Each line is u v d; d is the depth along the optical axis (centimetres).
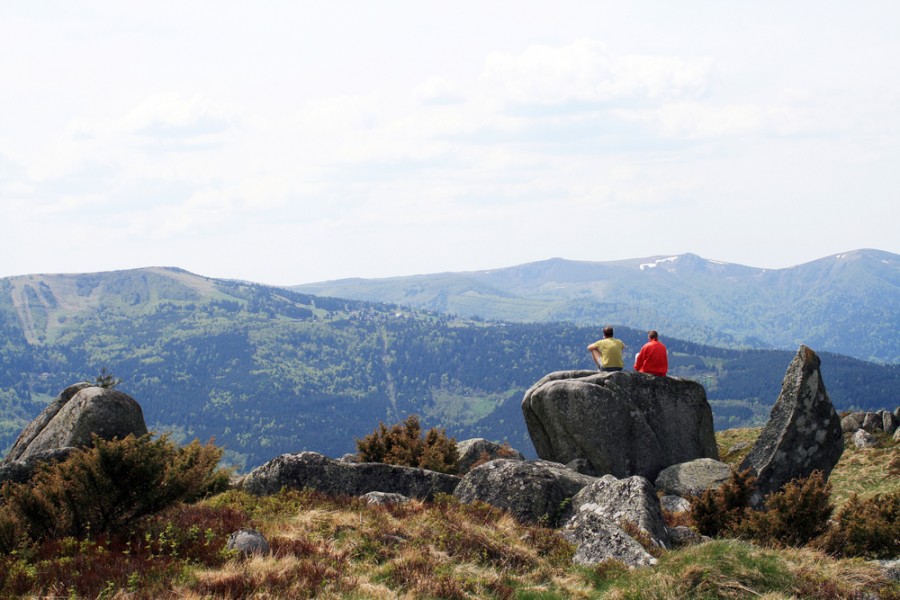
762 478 2102
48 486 1207
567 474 1736
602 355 2497
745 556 1152
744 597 1059
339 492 1717
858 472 3603
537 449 2478
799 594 1084
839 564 1220
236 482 1877
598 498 1569
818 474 1644
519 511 1603
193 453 1362
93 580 970
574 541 1416
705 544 1200
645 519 1417
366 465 1775
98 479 1193
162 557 1080
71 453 1276
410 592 1040
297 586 1000
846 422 4606
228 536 1208
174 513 1328
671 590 1077
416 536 1305
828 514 1582
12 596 918
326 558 1149
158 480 1231
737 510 1673
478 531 1353
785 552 1264
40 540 1160
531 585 1151
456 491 1733
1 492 1245
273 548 1166
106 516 1217
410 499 1653
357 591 1017
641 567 1192
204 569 1060
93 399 1844
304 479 1723
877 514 1562
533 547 1350
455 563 1201
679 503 1989
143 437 1275
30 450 1877
